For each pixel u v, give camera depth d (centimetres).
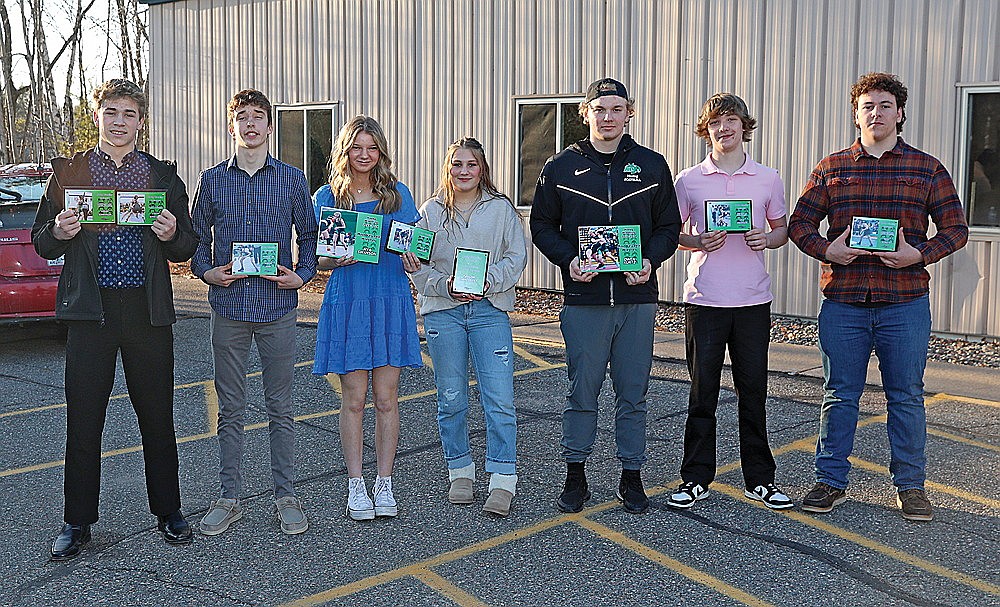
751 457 497
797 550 440
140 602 391
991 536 455
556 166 481
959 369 804
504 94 1198
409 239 466
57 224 405
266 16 1438
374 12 1316
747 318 479
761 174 481
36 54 3111
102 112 420
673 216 479
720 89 1033
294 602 392
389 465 488
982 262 902
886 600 392
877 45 934
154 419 441
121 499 508
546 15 1152
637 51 1087
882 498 503
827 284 480
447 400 498
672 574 416
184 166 1572
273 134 1459
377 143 467
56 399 728
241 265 441
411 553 439
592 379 482
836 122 961
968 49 886
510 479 488
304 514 481
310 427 646
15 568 424
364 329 470
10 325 832
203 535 459
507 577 414
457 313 492
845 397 482
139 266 427
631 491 489
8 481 541
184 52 1548
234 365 459
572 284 478
